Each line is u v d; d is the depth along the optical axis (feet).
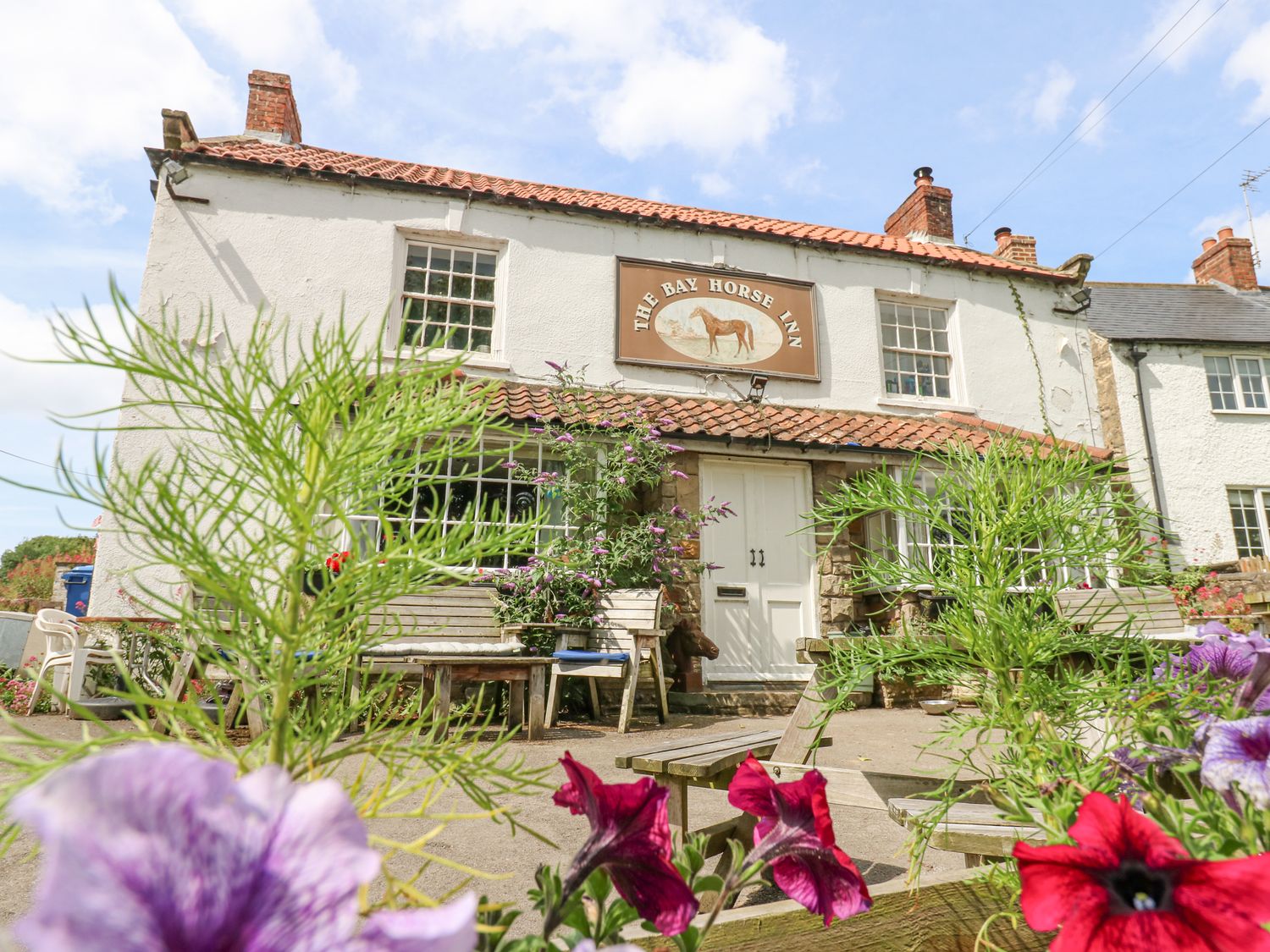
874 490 4.36
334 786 1.16
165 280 26.53
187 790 1.00
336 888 1.05
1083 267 38.11
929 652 3.88
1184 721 2.98
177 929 0.93
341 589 1.96
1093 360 43.86
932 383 35.65
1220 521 40.96
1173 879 1.71
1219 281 57.21
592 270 31.68
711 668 27.89
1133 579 4.04
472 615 22.41
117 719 17.11
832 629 28.12
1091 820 1.84
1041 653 3.55
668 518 26.43
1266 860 1.64
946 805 3.56
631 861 2.27
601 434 26.17
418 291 29.78
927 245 40.34
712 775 8.09
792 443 28.50
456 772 2.15
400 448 2.18
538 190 34.60
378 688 2.18
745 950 3.91
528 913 7.17
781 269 34.24
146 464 1.81
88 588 32.65
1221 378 44.55
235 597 1.82
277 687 1.89
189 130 28.27
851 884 2.54
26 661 26.78
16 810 0.87
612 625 22.44
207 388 1.92
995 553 3.80
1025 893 1.81
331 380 2.05
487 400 2.24
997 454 4.01
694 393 31.55
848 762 14.06
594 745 17.26
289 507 1.95
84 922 0.84
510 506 25.26
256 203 28.14
